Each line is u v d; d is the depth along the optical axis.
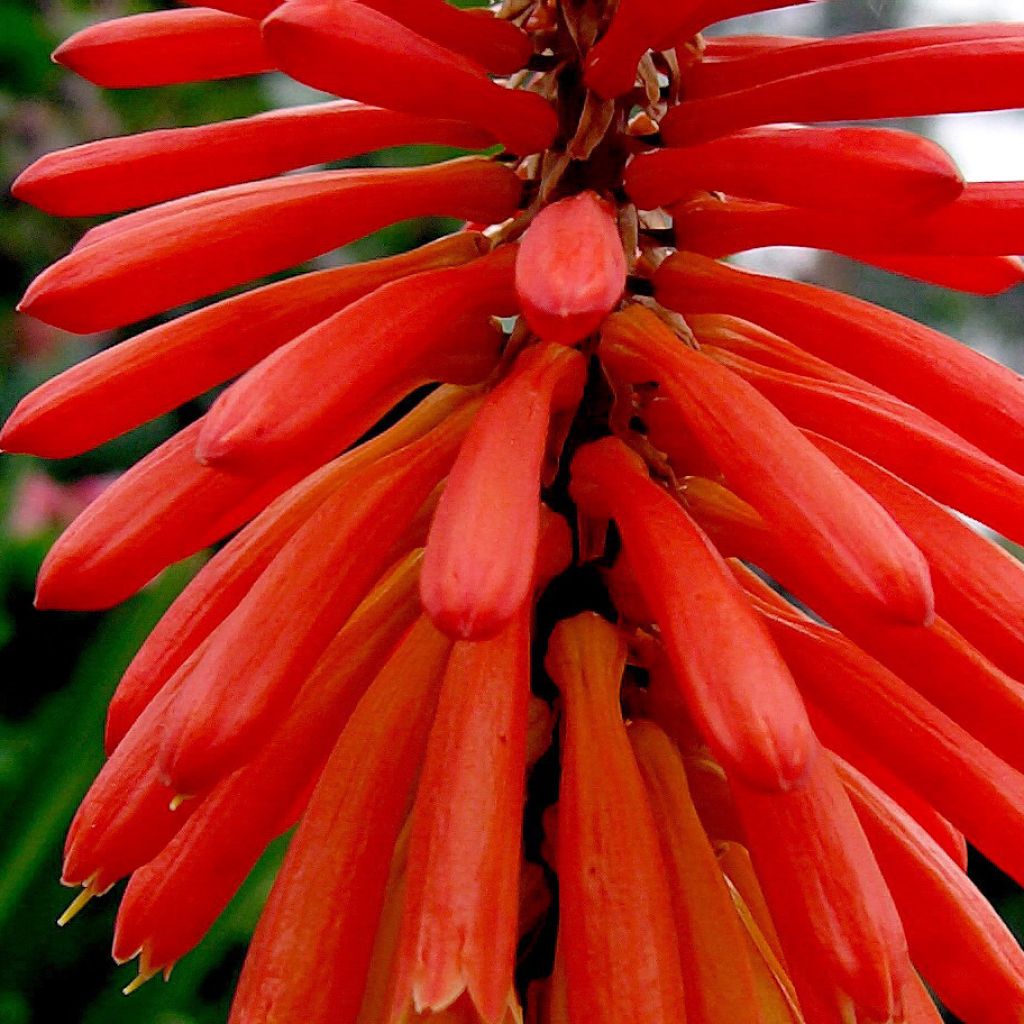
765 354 0.30
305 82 0.28
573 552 0.30
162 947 0.29
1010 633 0.28
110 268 0.29
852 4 0.71
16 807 0.44
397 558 0.30
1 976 0.48
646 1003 0.28
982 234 0.29
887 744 0.29
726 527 0.30
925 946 0.29
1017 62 0.28
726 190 0.29
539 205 0.30
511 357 0.30
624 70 0.29
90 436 0.29
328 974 0.29
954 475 0.29
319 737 0.29
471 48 0.30
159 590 0.45
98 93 0.74
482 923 0.27
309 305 0.30
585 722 0.29
